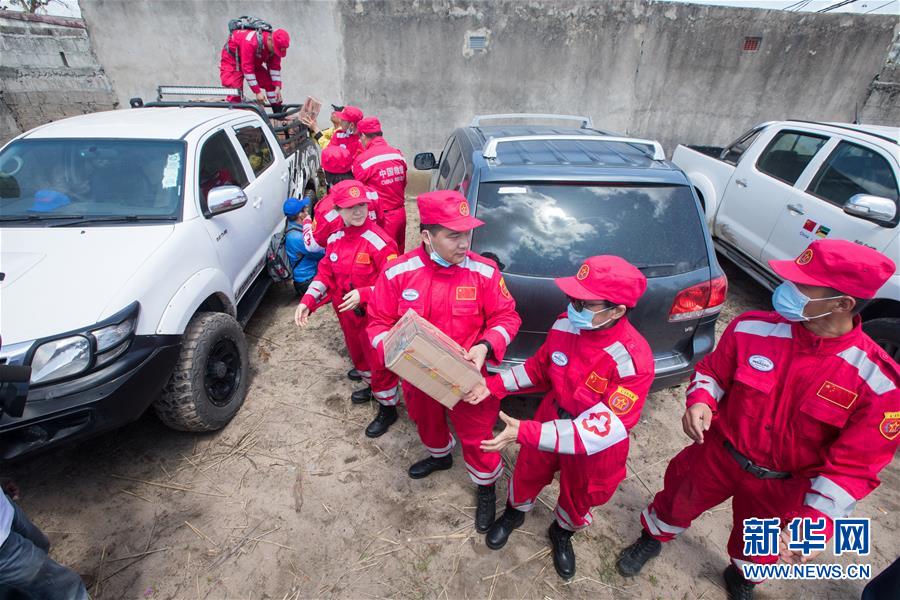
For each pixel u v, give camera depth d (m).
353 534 2.37
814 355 1.49
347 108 5.25
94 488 2.57
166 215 2.88
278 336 4.03
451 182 3.46
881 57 7.34
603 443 1.60
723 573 2.21
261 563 2.22
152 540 2.31
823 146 3.85
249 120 4.37
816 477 1.52
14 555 1.51
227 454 2.81
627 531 2.43
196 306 2.65
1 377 1.57
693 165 5.56
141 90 7.73
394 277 2.01
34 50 6.70
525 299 2.49
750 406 1.63
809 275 1.39
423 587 2.14
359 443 2.92
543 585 2.17
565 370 1.77
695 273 2.53
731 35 7.20
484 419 2.12
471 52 7.28
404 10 7.03
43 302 2.15
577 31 7.12
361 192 2.47
